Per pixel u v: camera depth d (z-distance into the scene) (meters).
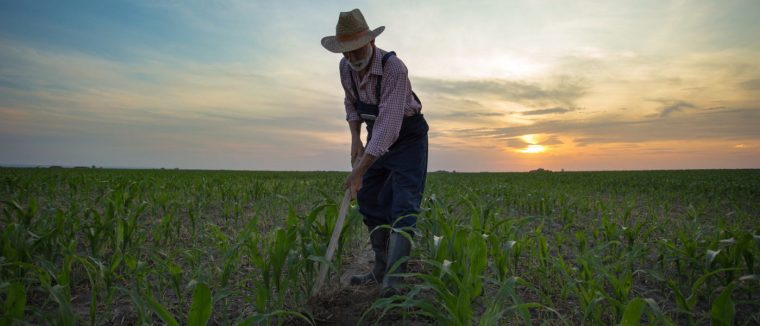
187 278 3.35
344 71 3.16
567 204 7.71
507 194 9.01
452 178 21.64
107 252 4.05
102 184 9.68
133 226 3.66
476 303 2.90
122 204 4.98
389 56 2.88
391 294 2.70
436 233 3.05
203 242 4.55
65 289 2.32
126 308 2.78
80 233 4.80
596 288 2.46
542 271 3.20
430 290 3.04
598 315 2.43
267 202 8.02
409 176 2.98
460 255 2.48
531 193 9.68
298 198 8.39
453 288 2.57
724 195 11.29
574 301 3.00
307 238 2.87
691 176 23.44
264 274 2.59
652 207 8.82
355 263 4.14
